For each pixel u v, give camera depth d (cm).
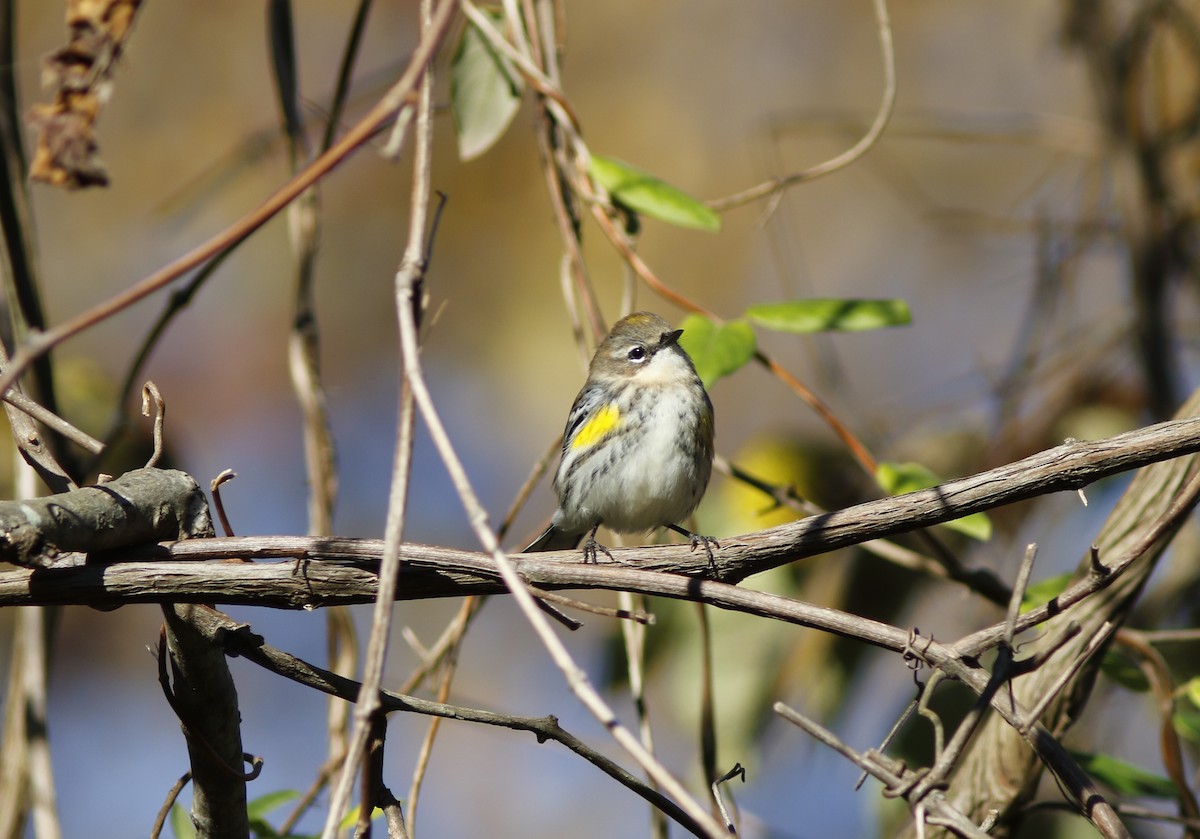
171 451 1081
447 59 1108
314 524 830
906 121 1623
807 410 1579
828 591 1009
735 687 982
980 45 1658
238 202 1565
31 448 579
